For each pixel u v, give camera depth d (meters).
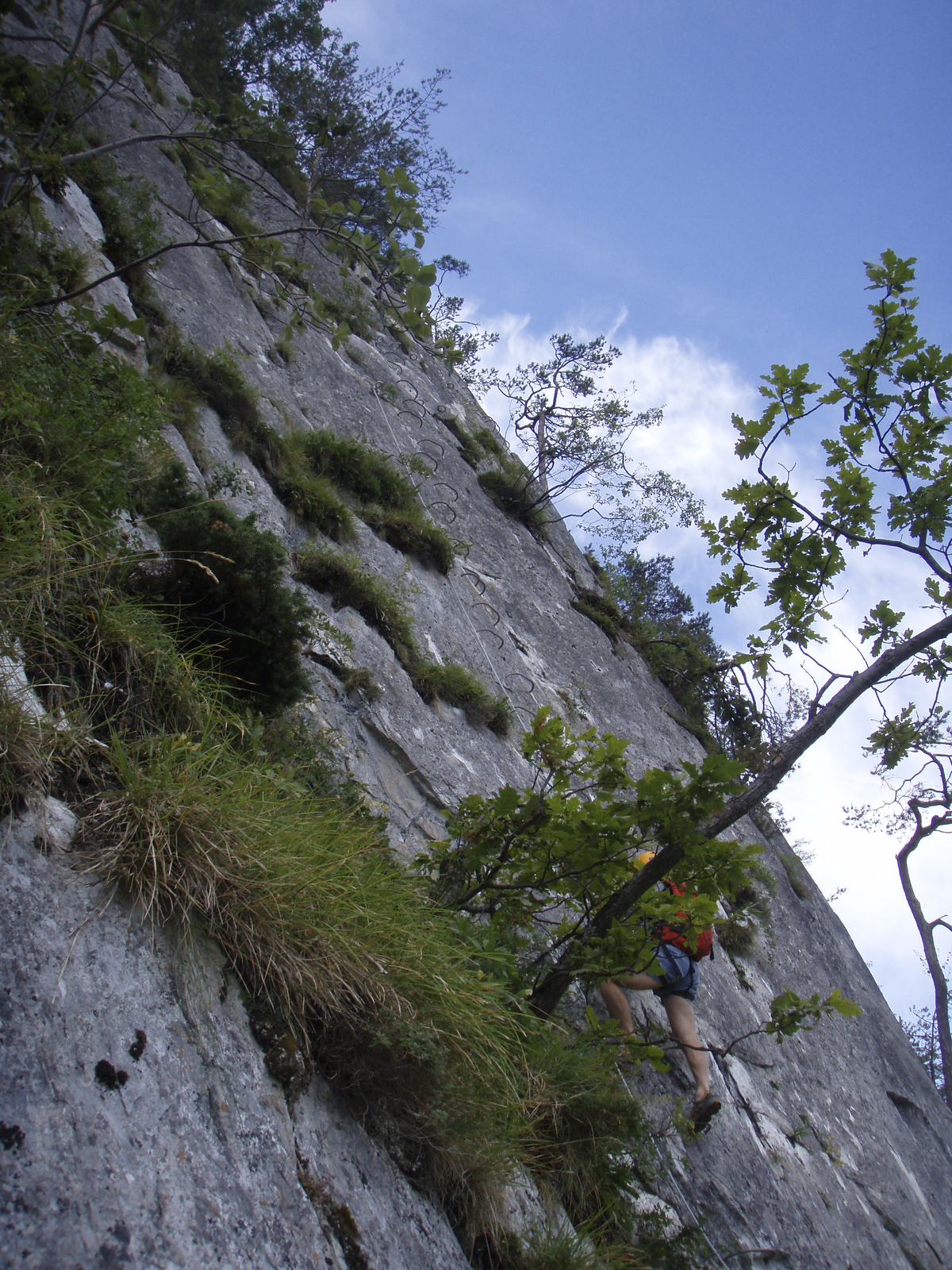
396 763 6.04
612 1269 3.44
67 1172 1.94
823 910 12.11
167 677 3.43
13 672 2.68
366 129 17.98
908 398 5.05
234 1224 2.18
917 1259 7.20
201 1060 2.42
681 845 4.00
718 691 12.48
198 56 12.80
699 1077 4.88
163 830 2.68
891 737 4.96
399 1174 2.86
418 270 3.96
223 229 10.23
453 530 10.70
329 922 2.96
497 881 4.40
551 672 10.00
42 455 3.81
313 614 4.57
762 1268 5.26
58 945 2.28
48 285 4.43
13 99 4.16
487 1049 3.37
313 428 9.09
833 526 5.07
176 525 4.29
